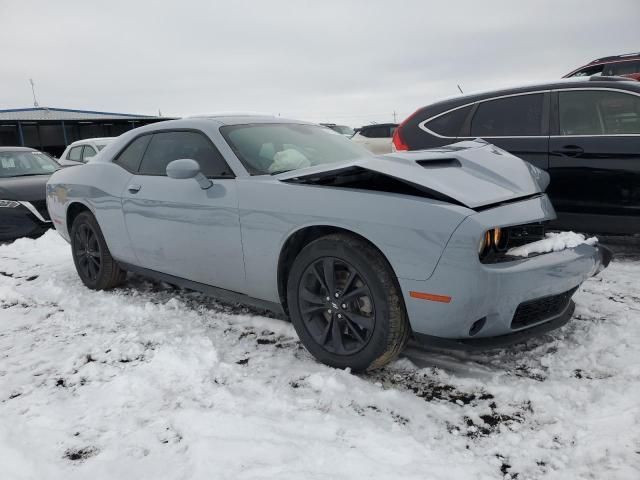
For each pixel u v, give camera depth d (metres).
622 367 2.34
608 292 3.41
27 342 3.01
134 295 3.84
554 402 2.12
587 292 3.43
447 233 2.09
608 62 9.01
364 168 2.42
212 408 2.14
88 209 3.99
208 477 1.69
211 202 2.89
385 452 1.82
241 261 2.81
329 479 1.66
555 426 1.95
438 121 4.84
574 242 2.46
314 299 2.51
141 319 3.28
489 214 2.17
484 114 4.59
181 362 2.54
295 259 2.54
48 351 2.85
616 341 2.61
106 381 2.46
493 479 1.68
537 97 4.36
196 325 3.14
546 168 4.24
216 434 1.94
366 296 2.36
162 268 3.38
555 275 2.25
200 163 3.10
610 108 4.03
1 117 32.78
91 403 2.25
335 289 2.43
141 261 3.53
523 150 4.34
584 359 2.46
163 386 2.36
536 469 1.73
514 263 2.18
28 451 1.89
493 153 2.92
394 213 2.21
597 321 2.91
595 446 1.79
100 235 3.85
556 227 4.31
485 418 2.05
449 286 2.09
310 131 3.57
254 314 3.28
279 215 2.57
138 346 2.83
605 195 4.01
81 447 1.92
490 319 2.16
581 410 2.04
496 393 2.23
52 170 7.49
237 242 2.79
